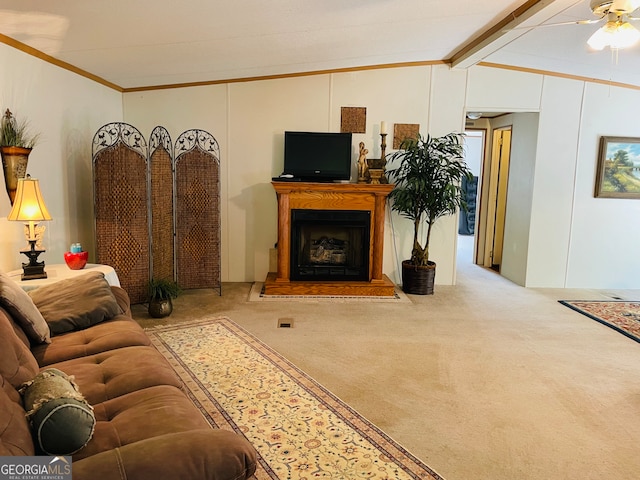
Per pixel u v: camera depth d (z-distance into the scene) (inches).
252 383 115.4
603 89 218.4
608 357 137.6
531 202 223.1
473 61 192.7
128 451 48.3
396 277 223.9
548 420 101.4
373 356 134.8
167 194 188.7
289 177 195.3
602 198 225.0
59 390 58.8
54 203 155.9
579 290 223.6
